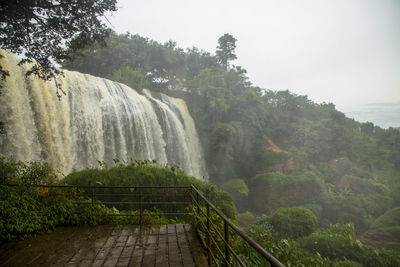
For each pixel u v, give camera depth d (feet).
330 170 144.56
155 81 156.87
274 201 116.47
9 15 22.57
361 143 181.06
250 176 134.72
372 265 57.00
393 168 184.55
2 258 15.12
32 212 19.13
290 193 116.26
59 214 20.99
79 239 18.34
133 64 140.36
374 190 135.23
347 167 146.82
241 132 130.72
